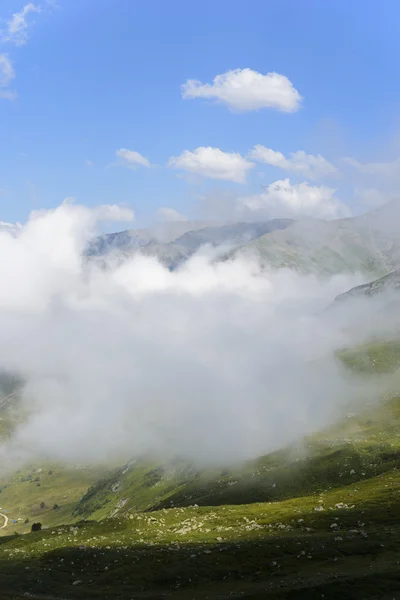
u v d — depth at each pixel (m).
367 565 72.75
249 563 83.62
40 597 82.19
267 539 95.19
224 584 78.44
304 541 88.31
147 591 80.88
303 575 74.06
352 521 101.19
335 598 63.62
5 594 85.06
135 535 112.69
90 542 110.94
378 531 90.12
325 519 105.44
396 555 75.06
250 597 68.31
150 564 89.88
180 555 91.38
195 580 81.56
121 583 84.75
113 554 97.31
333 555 80.25
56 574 92.62
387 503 111.00
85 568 93.69
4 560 106.56
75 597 81.69
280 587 70.25
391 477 150.88
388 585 63.97
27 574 94.19
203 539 103.69
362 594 63.06
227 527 112.06
